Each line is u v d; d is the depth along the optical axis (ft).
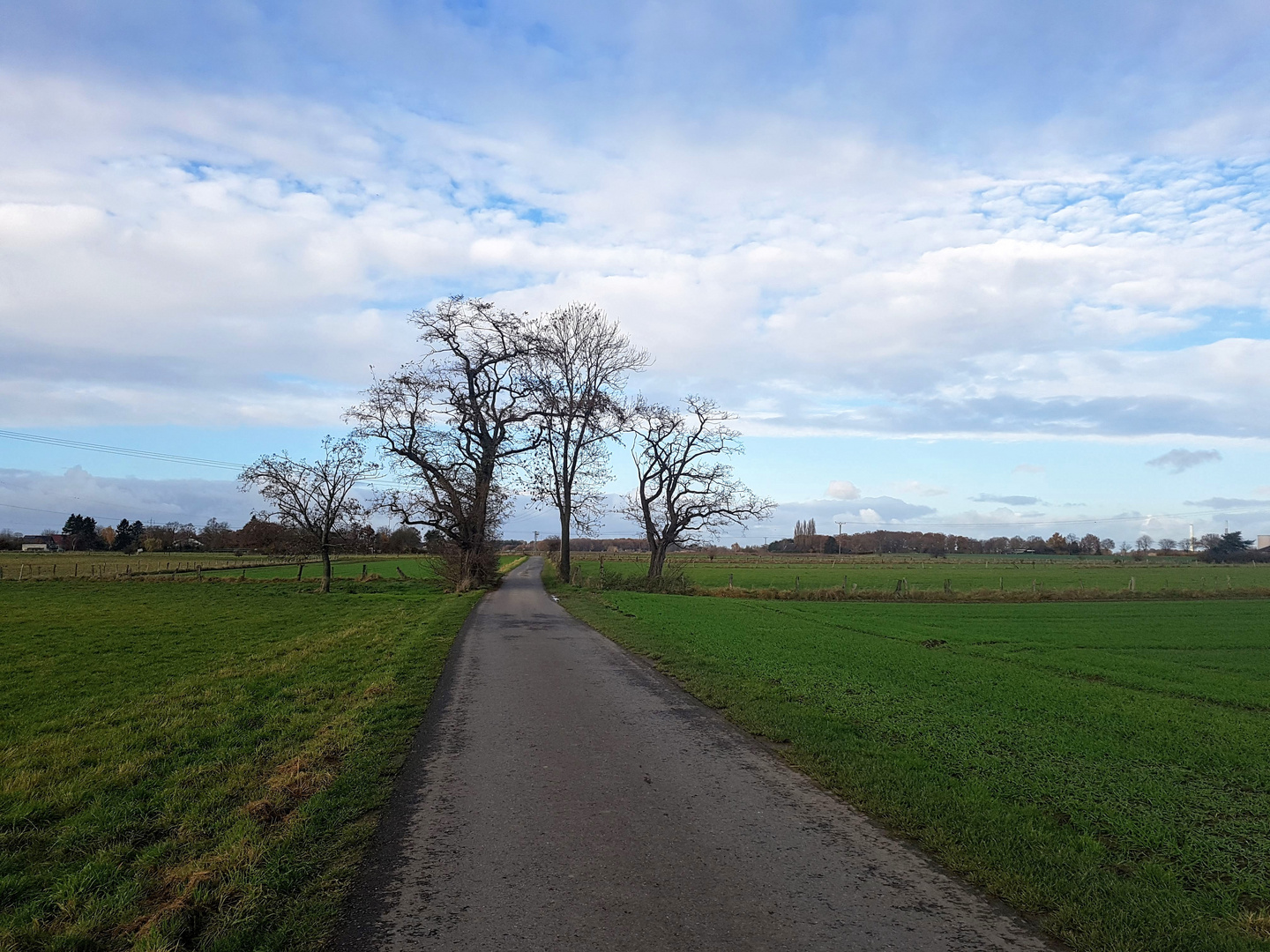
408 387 126.72
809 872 16.02
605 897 14.67
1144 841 17.95
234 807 20.27
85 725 31.32
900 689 38.40
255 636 64.34
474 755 25.61
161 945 12.63
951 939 13.10
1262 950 12.67
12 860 16.92
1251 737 29.43
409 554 334.65
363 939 12.98
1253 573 232.53
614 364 153.38
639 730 29.43
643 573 180.14
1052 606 111.24
